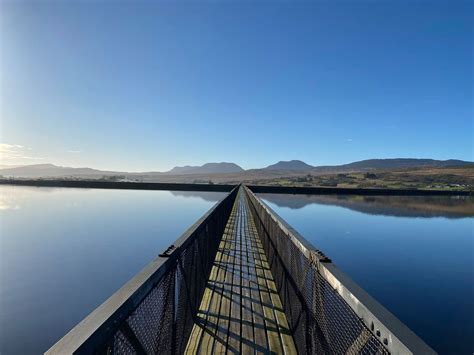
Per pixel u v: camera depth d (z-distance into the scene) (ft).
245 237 37.04
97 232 84.64
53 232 84.74
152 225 95.55
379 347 5.28
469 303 37.40
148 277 7.02
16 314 34.73
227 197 46.01
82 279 47.65
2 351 28.76
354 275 49.55
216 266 24.56
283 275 16.98
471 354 27.04
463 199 192.54
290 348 12.84
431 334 30.96
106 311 5.31
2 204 145.89
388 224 98.58
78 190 246.47
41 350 28.81
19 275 48.16
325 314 8.57
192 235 13.07
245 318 15.62
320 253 9.96
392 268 52.65
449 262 55.88
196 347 12.85
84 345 4.28
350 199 179.93
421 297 40.37
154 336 7.52
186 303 12.38
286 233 15.67
